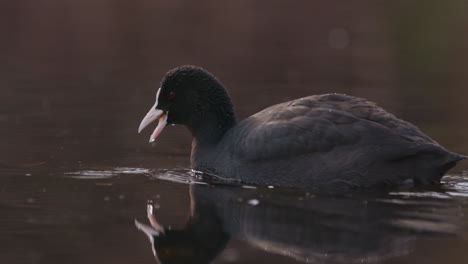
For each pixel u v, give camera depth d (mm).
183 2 41375
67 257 9289
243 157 12945
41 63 27766
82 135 16969
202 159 13852
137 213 11164
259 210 11141
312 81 24453
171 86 14445
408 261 8961
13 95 22156
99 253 9469
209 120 14219
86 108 20250
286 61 28328
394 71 26266
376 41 32250
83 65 27422
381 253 9258
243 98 21656
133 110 20016
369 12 38781
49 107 20375
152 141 15844
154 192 12383
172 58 28500
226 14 38562
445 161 11773
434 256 9117
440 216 10633
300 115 12672
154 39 32562
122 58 28703
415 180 12000
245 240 9961
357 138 12055
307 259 9195
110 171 13852
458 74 25500
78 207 11453
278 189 12312
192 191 12422
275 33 34250
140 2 40812
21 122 18344
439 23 34406
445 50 29859
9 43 31422
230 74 25781
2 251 9492
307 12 39500
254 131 12906
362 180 11945
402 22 35344
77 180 13109
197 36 33438
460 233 9914
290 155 12391
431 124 17859
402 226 10203
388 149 11836
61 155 15016
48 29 33844
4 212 11148
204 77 14352
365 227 10219
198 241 9930
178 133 17609
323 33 34125
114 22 36000
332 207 11148
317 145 12203
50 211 11242
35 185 12727
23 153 15156
